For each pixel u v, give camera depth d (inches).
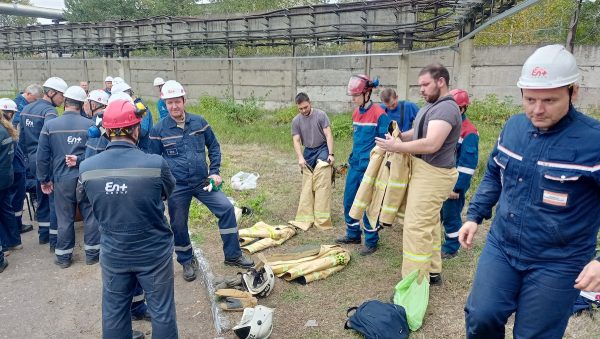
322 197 234.5
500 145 100.2
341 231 233.0
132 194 115.7
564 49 85.7
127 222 117.2
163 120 181.0
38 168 199.8
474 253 199.9
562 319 94.2
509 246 98.6
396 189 165.8
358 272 187.3
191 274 189.9
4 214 217.6
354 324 145.1
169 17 619.8
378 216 181.9
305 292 173.2
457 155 183.9
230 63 661.3
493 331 102.0
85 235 206.5
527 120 95.6
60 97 240.8
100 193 116.0
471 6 317.1
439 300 162.7
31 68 925.2
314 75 599.5
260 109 629.6
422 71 152.4
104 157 119.2
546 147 89.8
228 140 474.9
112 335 124.0
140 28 657.6
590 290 82.7
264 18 529.3
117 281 123.0
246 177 313.7
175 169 180.4
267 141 460.8
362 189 184.5
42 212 230.1
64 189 196.9
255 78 647.1
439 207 158.4
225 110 593.9
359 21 457.4
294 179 330.3
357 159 205.0
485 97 505.0
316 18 489.4
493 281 100.3
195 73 704.4
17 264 209.0
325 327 150.2
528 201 93.1
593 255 92.8
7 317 164.9
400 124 235.6
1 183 202.4
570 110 88.6
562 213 89.6
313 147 238.5
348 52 599.5
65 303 174.9
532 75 84.7
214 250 212.7
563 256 91.7
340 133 458.3
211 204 188.1
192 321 160.6
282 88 627.8
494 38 623.2
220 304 161.2
